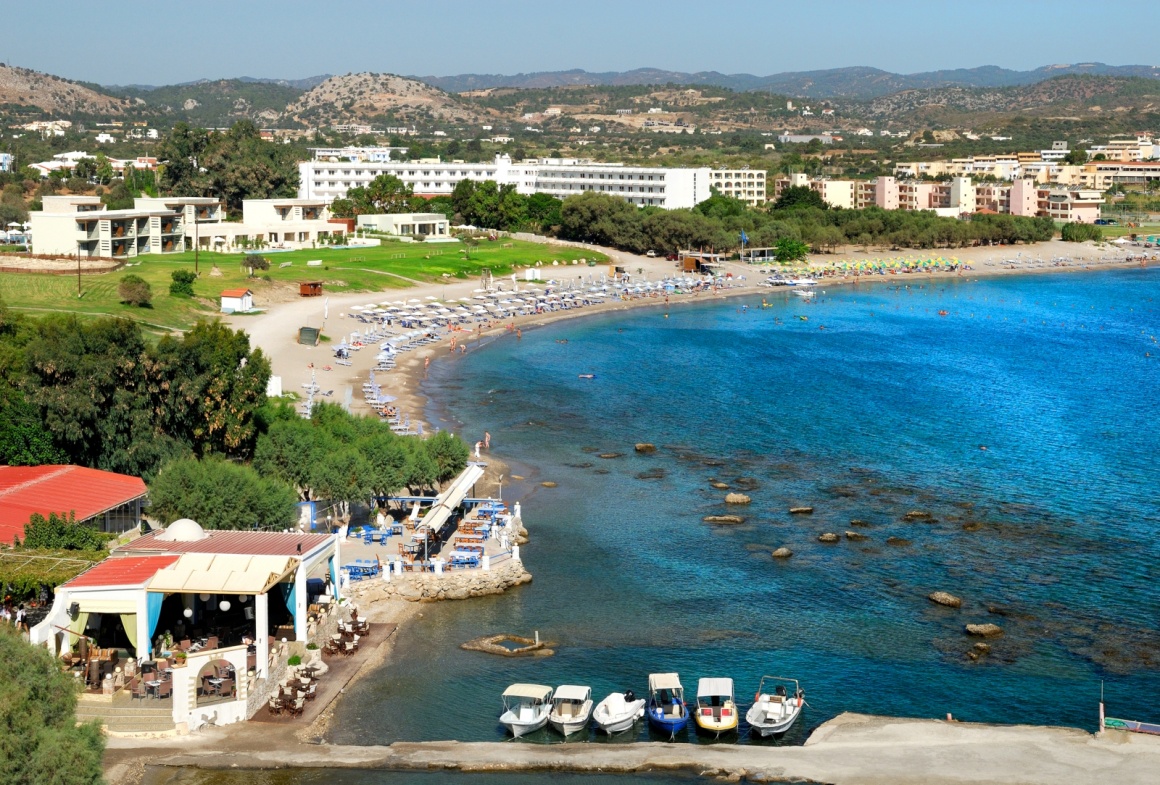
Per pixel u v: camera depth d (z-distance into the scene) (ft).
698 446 468.75
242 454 383.24
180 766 224.53
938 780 219.20
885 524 371.15
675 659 274.98
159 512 312.09
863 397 570.46
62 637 246.47
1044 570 331.36
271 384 508.94
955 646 282.36
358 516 363.35
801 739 239.50
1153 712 249.96
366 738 237.86
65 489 322.96
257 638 248.32
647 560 338.75
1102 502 394.93
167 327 654.12
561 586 318.45
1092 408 548.31
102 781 191.21
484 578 311.27
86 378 354.13
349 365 622.95
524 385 593.42
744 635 288.71
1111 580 323.57
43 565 265.95
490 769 226.58
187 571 253.03
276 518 313.94
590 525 368.89
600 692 258.16
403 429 477.77
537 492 403.54
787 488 410.31
